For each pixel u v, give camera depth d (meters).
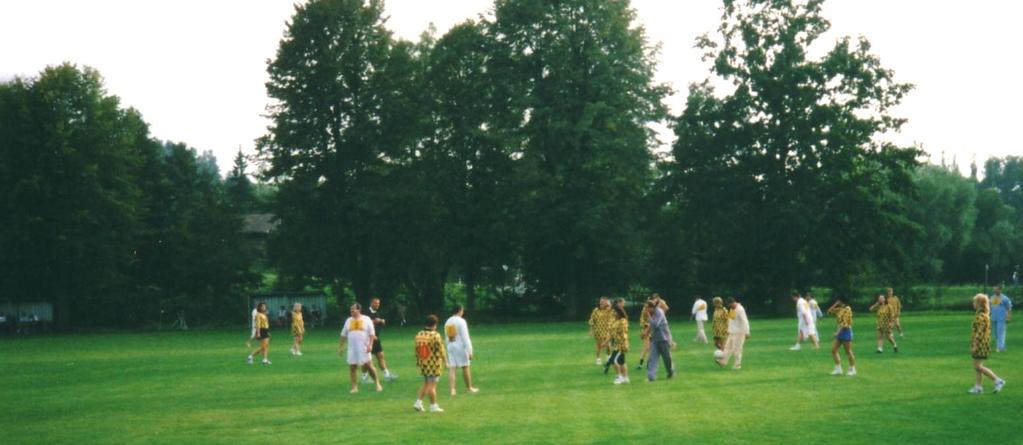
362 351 20.58
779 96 56.59
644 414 16.16
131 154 65.81
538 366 25.88
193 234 67.12
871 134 56.53
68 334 55.66
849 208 55.91
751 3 58.34
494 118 60.66
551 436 14.04
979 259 90.56
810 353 28.41
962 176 94.69
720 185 58.19
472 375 23.58
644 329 24.39
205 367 28.00
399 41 61.28
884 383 20.16
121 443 14.42
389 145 59.66
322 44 58.56
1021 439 13.33
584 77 59.38
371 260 61.03
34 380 24.89
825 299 69.62
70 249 57.50
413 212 59.00
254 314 29.03
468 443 13.60
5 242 56.19
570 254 61.81
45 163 57.44
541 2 58.41
